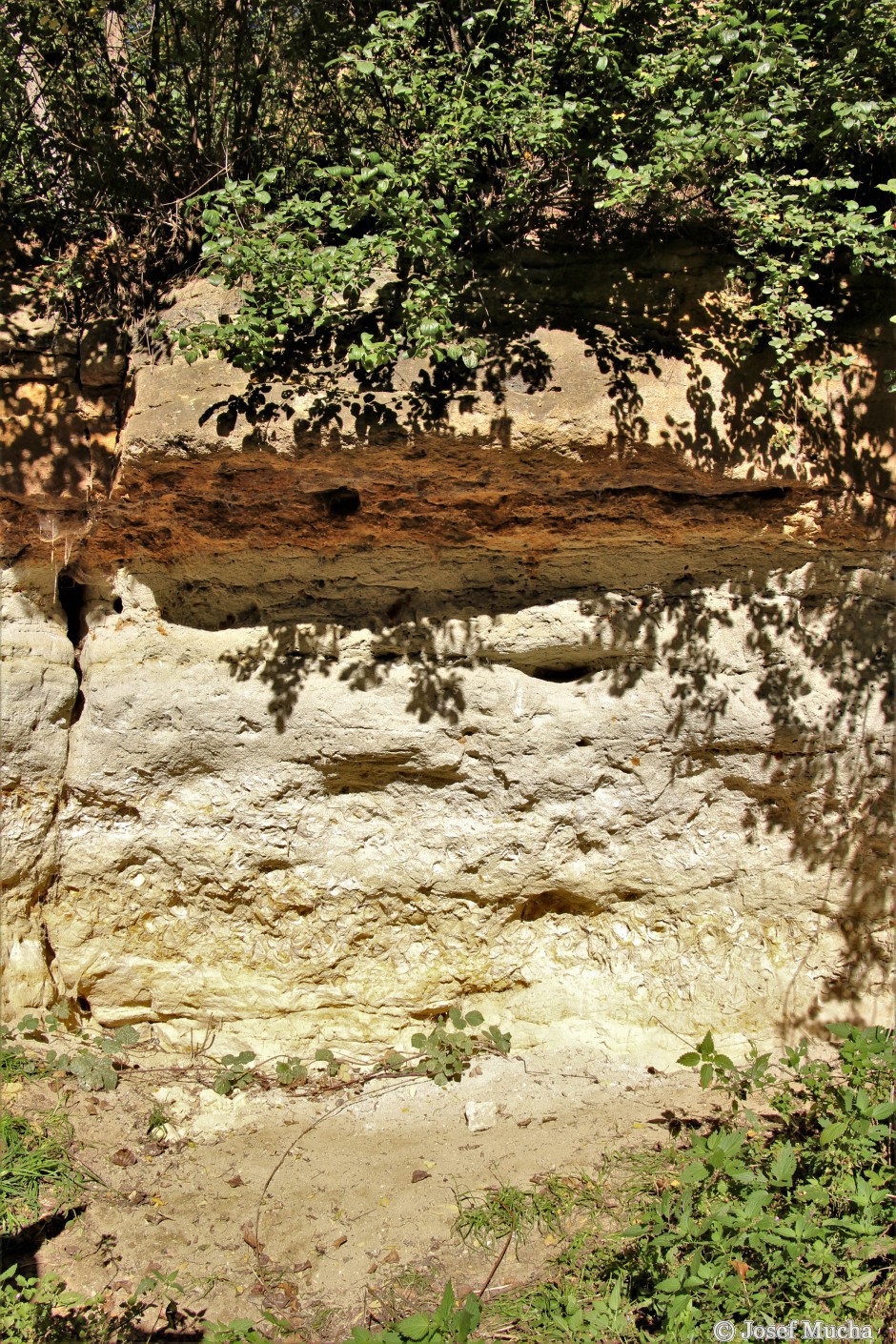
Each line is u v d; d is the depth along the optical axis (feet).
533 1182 12.94
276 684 15.10
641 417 13.32
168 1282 11.37
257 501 14.40
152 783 15.17
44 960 15.28
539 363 13.37
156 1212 12.76
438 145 12.95
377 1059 15.24
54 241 15.21
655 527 14.46
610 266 13.99
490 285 13.80
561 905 15.57
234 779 15.15
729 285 13.99
